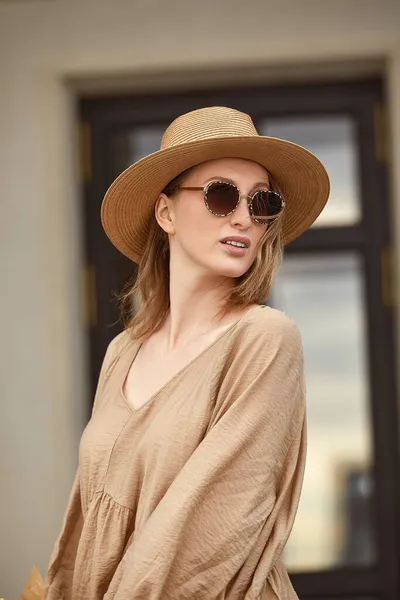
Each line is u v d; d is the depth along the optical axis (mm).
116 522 2338
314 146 6309
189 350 2426
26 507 5938
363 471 6164
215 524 2186
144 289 2678
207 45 6074
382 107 6270
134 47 6109
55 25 6156
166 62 6086
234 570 2184
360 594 6090
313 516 6164
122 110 6379
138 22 6117
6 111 6141
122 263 6340
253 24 6070
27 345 6023
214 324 2449
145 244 2766
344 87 6297
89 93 6375
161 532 2150
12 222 6086
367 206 6242
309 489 6180
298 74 6246
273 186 2584
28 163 6109
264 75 6254
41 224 6070
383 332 6191
